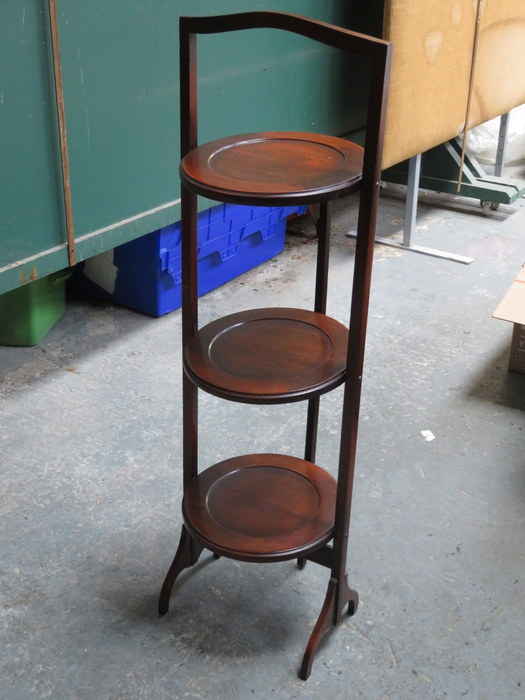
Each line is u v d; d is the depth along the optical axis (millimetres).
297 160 1596
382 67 1356
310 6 3289
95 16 2404
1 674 1793
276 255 3867
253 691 1770
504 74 4141
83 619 1937
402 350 3092
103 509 2271
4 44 2188
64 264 2605
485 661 1849
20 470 2410
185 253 1708
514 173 4859
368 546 2162
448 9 3469
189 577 2066
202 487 1928
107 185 2664
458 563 2115
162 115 2766
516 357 2916
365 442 2566
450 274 3730
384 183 4840
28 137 2350
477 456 2521
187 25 1513
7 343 3037
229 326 1841
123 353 3020
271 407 2727
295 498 1897
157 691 1764
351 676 1810
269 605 1991
